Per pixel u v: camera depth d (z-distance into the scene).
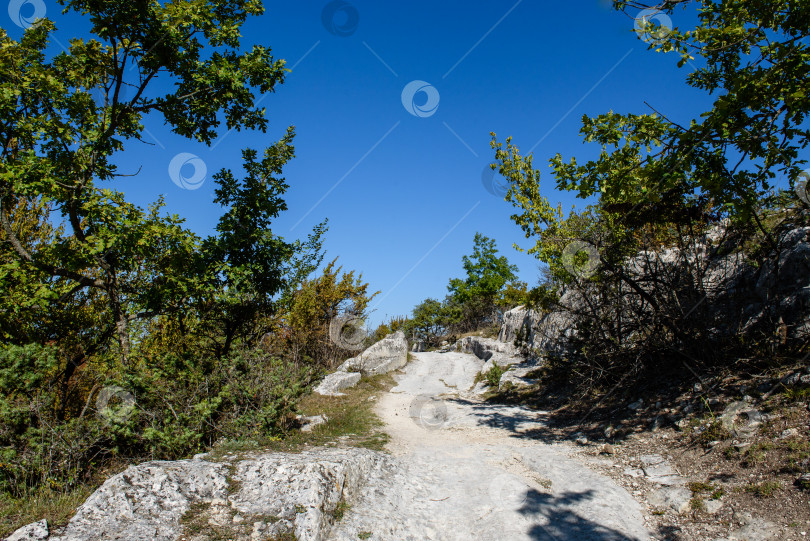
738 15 5.96
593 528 4.65
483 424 9.68
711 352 7.62
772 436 5.14
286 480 5.12
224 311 9.52
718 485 4.86
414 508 5.39
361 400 12.89
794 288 7.13
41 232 9.62
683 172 6.36
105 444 6.43
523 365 16.39
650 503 5.02
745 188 6.19
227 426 7.21
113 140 8.66
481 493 5.77
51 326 9.24
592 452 6.82
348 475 5.60
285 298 10.78
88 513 4.32
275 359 8.62
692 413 6.64
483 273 40.59
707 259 8.64
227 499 4.84
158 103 9.14
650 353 8.64
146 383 6.76
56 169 7.76
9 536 3.94
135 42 8.39
